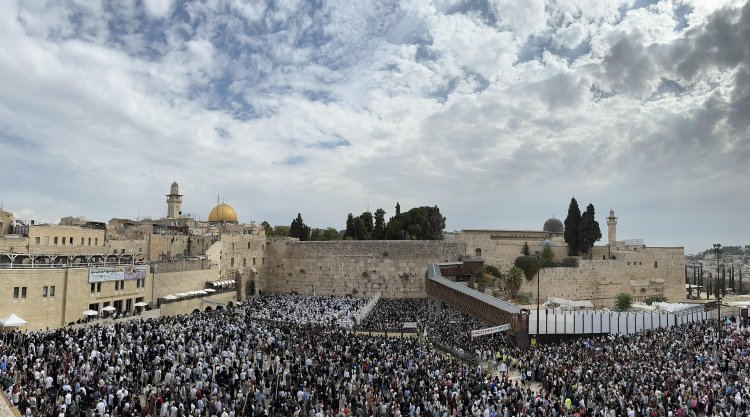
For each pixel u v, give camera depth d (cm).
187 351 4316
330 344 4878
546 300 9988
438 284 8019
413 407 3038
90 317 6309
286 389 3494
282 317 7775
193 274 8794
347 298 10531
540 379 4091
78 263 6862
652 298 10594
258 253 11294
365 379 3738
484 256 11119
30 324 5750
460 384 3609
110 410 2988
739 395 3331
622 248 11562
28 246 7550
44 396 2970
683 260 11062
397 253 11038
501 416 3019
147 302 7562
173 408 2823
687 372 3931
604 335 5891
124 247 9288
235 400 3253
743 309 7744
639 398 3256
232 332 5138
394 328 7100
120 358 3806
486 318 6144
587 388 3516
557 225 14275
